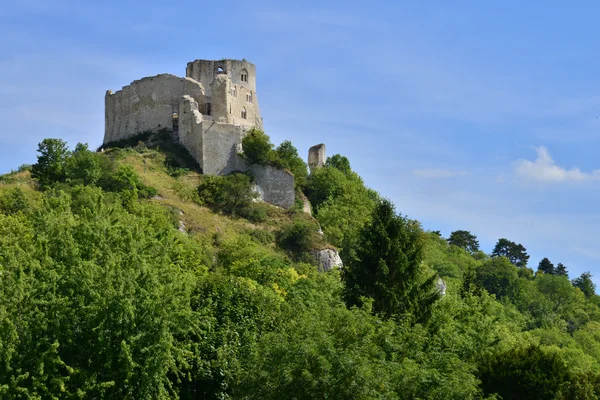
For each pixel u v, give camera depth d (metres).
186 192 96.62
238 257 75.69
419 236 56.34
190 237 80.06
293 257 91.94
